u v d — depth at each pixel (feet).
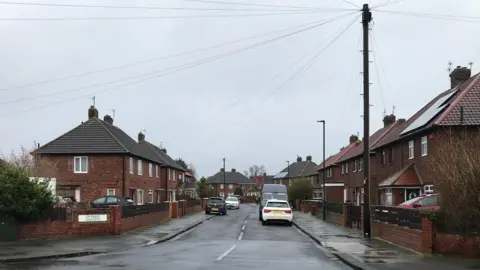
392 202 97.30
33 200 60.44
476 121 80.53
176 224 98.78
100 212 69.46
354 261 44.73
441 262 43.73
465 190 46.32
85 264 42.88
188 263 43.45
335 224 102.17
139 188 147.64
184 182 270.26
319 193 231.30
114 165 131.75
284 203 106.11
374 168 137.49
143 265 42.04
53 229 64.49
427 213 49.06
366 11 68.59
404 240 56.18
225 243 64.28
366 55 68.90
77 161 131.95
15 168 63.16
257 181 436.35
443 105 92.94
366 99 68.95
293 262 45.62
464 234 47.55
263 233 82.94
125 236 69.72
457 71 109.40
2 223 59.62
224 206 158.51
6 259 44.96
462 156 47.78
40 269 39.63
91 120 141.59
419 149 92.84
